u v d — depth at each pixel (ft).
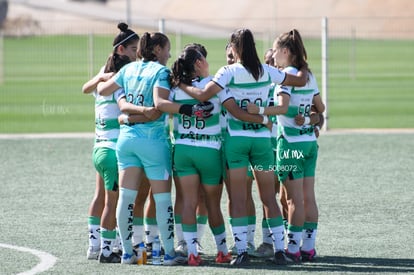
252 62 80.74
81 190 124.57
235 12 626.23
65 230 99.14
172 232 82.48
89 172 139.33
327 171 137.08
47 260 84.38
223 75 80.23
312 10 601.62
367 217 105.19
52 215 107.76
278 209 83.15
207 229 101.60
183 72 81.35
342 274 77.92
